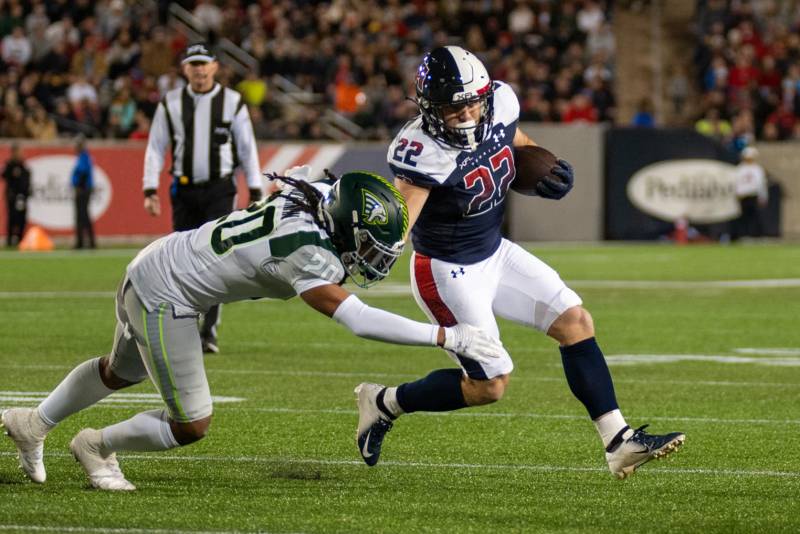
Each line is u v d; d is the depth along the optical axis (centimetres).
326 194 1520
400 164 1756
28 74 7944
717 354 3212
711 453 1980
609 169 7819
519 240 7756
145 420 1636
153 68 7856
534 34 8944
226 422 2208
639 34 9588
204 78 3139
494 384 1759
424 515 1537
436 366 2962
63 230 7188
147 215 7288
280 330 3659
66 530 1437
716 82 8950
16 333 3434
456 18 9031
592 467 1869
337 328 3722
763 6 9756
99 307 4119
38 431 1670
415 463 1884
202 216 3212
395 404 1800
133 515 1514
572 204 7788
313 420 2238
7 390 2511
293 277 1515
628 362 3062
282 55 8412
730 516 1553
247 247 1530
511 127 1814
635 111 9462
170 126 3162
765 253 6969
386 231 1495
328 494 1655
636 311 4219
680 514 1562
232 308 4278
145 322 1572
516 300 1828
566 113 8144
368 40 8662
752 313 4175
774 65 8944
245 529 1454
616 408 1759
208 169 3166
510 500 1633
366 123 8169
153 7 8694
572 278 5428
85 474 1772
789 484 1756
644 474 1817
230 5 8831
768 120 8619
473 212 1789
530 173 1875
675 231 7862
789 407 2434
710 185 7912
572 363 1780
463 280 1806
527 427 2197
